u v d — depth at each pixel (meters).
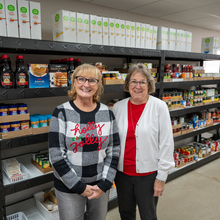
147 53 2.38
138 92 1.44
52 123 1.22
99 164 1.31
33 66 1.67
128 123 1.50
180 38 2.80
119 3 2.49
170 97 2.86
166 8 2.72
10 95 1.57
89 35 1.96
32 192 2.38
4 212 1.68
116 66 2.85
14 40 1.51
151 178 1.51
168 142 1.46
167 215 2.27
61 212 1.34
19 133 1.70
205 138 4.13
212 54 3.26
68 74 1.92
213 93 3.72
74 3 2.34
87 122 1.25
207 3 2.52
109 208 2.37
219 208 2.39
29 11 1.60
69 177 1.20
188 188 2.81
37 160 2.00
